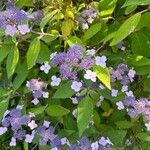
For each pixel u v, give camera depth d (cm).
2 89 52
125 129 52
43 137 50
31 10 54
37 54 48
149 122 48
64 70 45
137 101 48
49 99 53
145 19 49
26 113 52
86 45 53
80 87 47
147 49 51
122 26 45
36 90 51
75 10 53
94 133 50
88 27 54
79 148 47
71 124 52
